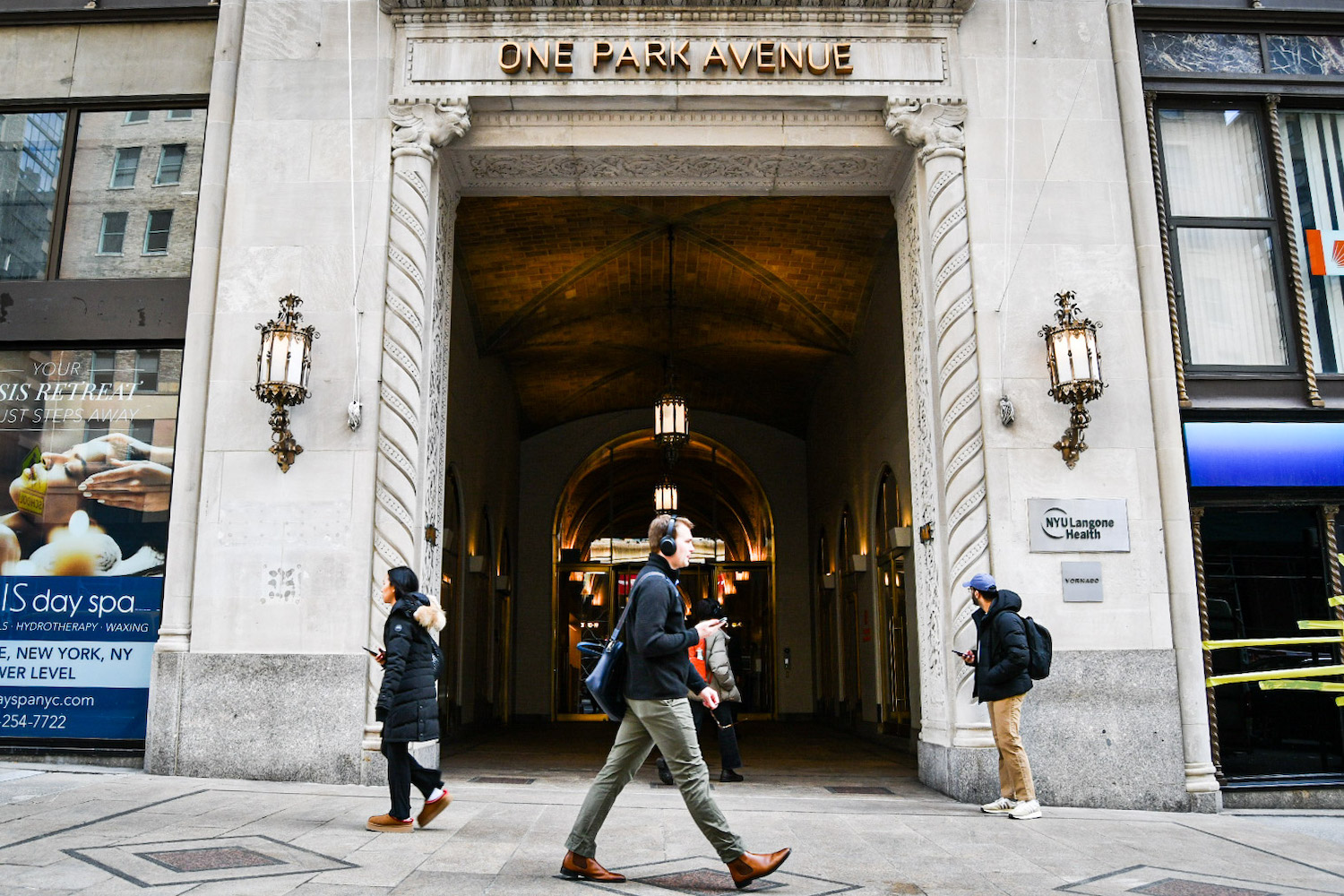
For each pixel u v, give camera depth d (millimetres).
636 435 20844
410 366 8148
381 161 8469
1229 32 9172
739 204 11914
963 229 8430
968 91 8688
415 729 5582
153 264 8680
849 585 16078
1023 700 7688
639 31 8664
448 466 13258
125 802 6305
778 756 11641
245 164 8484
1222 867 5340
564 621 20312
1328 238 9055
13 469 8305
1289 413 8469
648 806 6844
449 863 4844
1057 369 7984
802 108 8727
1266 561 8242
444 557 12930
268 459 7969
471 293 13883
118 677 7961
